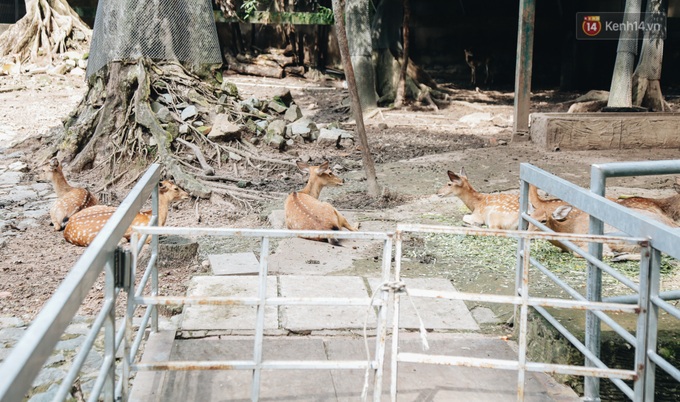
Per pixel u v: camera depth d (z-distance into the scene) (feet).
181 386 13.57
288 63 80.23
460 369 14.74
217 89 45.24
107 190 36.01
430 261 22.81
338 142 46.52
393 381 11.88
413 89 67.82
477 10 82.79
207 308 18.19
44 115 55.77
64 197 29.07
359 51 62.13
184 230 11.63
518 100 48.85
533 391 14.05
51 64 71.56
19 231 28.58
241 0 80.43
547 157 43.01
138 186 13.51
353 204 31.78
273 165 39.86
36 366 6.56
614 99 55.72
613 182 35.68
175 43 37.06
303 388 13.62
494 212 26.40
